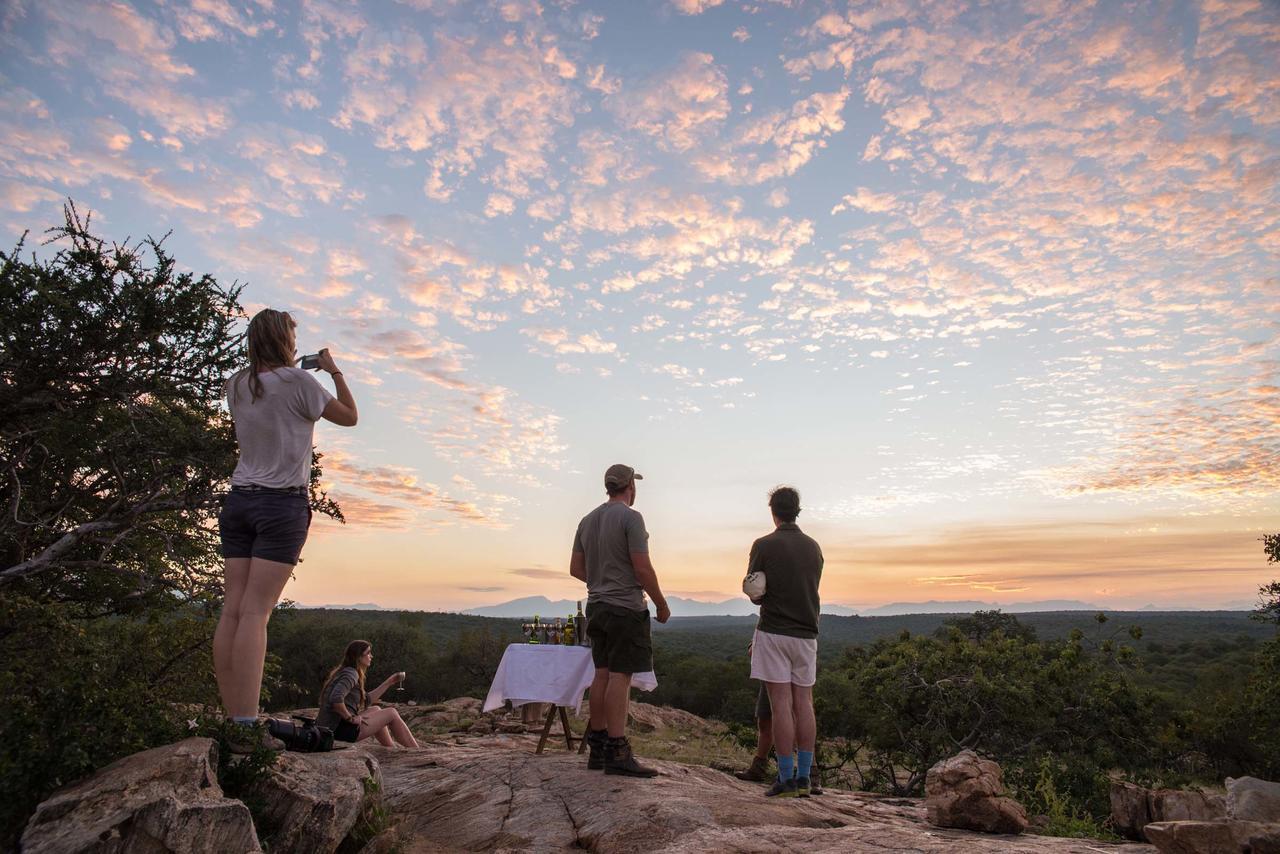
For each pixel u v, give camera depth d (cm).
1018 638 1405
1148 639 8381
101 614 817
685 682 4209
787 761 536
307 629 4562
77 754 313
